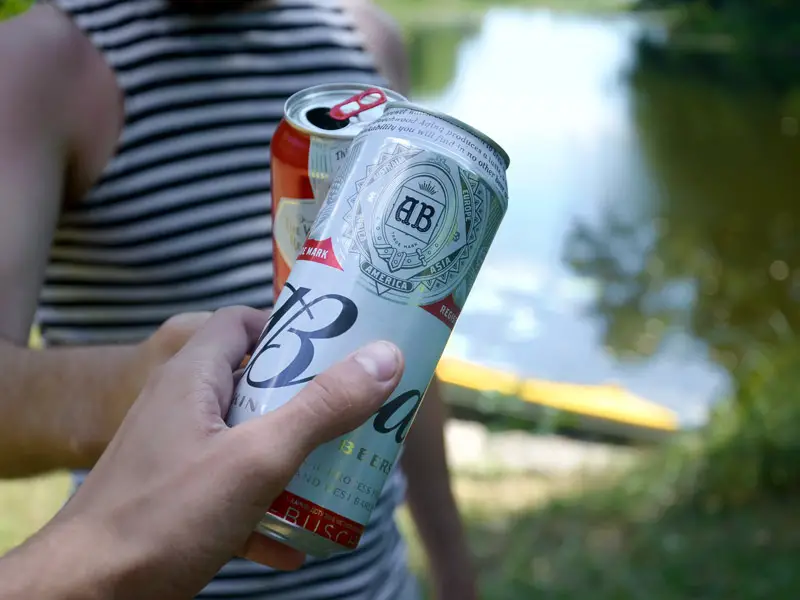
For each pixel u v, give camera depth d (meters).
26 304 1.07
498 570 3.01
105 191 1.18
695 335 5.77
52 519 0.75
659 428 4.39
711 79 15.40
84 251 1.23
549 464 4.00
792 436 3.82
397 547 1.47
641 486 3.70
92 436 1.00
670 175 9.80
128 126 1.18
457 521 1.63
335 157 0.89
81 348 1.05
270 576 1.22
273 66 1.29
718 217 8.41
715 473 3.71
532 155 10.54
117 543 0.70
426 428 1.56
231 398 0.80
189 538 0.71
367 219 0.80
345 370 0.73
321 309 0.79
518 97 13.58
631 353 5.46
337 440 0.78
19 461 1.04
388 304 0.79
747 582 2.92
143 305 1.24
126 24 1.19
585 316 6.07
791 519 3.38
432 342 0.81
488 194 0.83
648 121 12.43
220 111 1.23
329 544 0.80
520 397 4.62
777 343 5.52
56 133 1.13
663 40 18.95
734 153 10.87
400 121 0.83
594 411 4.50
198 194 1.22
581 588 2.91
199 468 0.71
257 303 1.25
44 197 1.10
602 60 17.00
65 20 1.16
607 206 8.66
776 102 13.69
